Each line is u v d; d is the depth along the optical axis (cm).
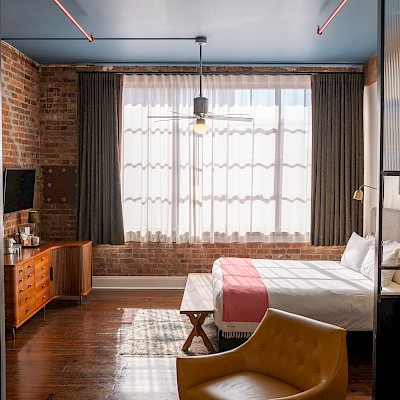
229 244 779
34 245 667
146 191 769
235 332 483
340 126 762
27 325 594
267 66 771
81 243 702
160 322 604
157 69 770
